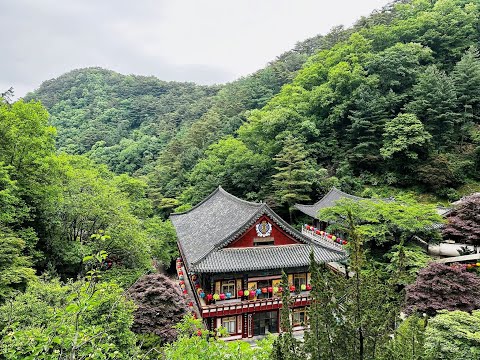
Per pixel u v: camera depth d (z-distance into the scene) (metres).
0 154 27.59
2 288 19.53
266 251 28.80
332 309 7.74
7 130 27.61
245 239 28.70
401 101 59.97
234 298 28.09
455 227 30.56
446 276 19.67
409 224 30.41
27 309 15.59
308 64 88.50
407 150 51.25
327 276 7.87
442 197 49.94
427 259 28.02
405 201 35.19
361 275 7.38
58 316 8.60
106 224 33.81
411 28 71.25
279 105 68.25
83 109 151.00
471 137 52.59
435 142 54.56
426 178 50.19
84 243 34.69
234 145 65.38
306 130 60.81
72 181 34.75
